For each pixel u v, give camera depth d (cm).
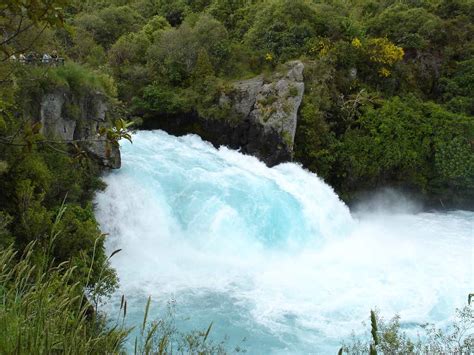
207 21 3594
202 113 3200
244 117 3106
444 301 1914
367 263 2267
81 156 695
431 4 4153
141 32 4006
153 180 2480
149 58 3603
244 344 1614
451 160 3017
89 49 3834
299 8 3619
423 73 3678
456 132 3083
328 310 1833
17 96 1798
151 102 3294
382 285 2042
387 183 3122
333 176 3091
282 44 3494
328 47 3400
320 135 3050
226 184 2538
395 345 1073
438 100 3609
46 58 2138
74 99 2109
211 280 2038
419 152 3094
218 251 2295
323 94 3150
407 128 3120
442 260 2316
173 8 4709
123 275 2017
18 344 458
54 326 515
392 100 3353
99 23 4188
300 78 3095
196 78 3388
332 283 2053
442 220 2948
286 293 1955
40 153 1831
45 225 1474
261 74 3328
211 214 2375
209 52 3516
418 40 3741
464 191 3078
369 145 3052
